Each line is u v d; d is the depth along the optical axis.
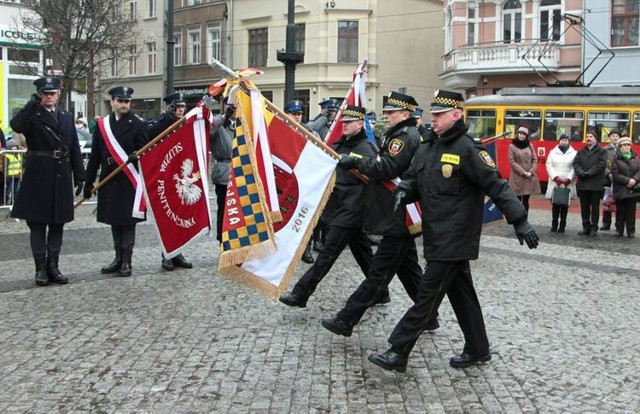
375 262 6.08
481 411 4.75
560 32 31.12
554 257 10.88
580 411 4.77
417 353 5.96
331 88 37.25
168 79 23.17
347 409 4.75
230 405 4.79
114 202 8.59
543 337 6.48
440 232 5.21
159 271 9.06
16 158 14.31
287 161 6.03
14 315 6.91
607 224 14.49
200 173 8.55
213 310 7.19
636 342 6.38
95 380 5.23
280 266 5.88
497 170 5.15
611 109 23.03
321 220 8.84
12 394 4.96
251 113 5.77
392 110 6.04
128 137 8.59
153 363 5.61
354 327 6.66
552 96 24.06
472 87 33.88
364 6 36.97
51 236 8.25
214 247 10.94
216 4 41.53
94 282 8.35
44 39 22.89
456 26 33.84
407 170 5.74
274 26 38.91
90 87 30.47
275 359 5.73
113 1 23.95
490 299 7.91
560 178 13.77
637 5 28.72
